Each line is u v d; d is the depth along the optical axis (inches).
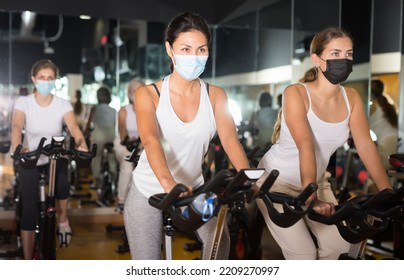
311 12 204.4
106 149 246.8
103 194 251.8
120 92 245.9
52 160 129.0
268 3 231.0
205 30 79.4
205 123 84.6
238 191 69.2
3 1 232.1
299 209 72.0
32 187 149.3
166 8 248.1
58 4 237.8
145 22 247.4
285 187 99.7
